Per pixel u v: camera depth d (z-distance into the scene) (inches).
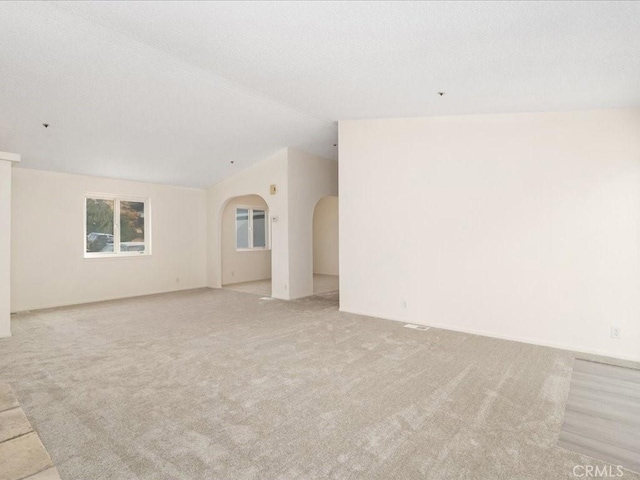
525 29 91.5
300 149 265.0
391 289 197.8
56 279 231.1
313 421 91.9
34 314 208.7
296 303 243.0
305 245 271.9
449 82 131.6
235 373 122.2
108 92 155.9
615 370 126.5
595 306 143.3
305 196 271.7
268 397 104.9
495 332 165.5
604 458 77.7
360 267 209.5
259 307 229.8
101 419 92.4
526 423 91.3
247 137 226.8
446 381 116.1
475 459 76.9
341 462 75.8
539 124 154.3
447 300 179.0
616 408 99.6
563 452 79.7
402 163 192.1
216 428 88.5
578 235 146.4
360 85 144.8
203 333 170.1
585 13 81.7
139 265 272.4
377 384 113.7
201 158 249.9
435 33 98.2
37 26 111.6
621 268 138.3
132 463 75.0
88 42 121.0
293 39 110.1
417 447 81.1
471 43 101.7
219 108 182.2
